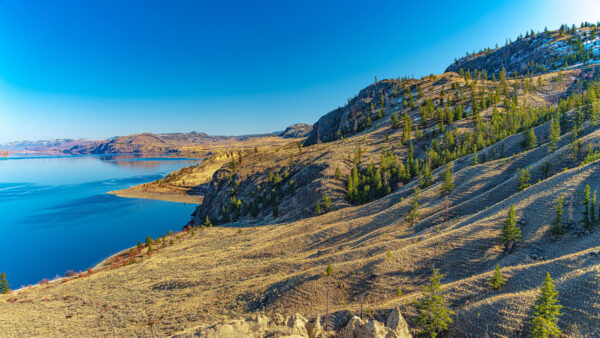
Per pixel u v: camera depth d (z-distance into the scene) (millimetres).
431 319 37938
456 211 74562
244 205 165125
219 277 75062
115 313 63062
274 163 199750
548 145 93250
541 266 42125
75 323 59312
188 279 76500
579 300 34188
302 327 37125
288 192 161000
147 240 126625
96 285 83375
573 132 94000
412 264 54531
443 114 183375
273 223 135750
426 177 103812
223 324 34031
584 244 45750
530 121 134750
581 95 159000
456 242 56344
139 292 74188
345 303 49375
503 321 35125
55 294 78750
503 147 112250
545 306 32344
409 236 70625
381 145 178500
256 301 58094
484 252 52156
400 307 42938
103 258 123750
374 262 57625
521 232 53688
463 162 114438
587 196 52500
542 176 77188
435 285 39781
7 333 55594
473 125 165750
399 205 93438
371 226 86875
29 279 105938
